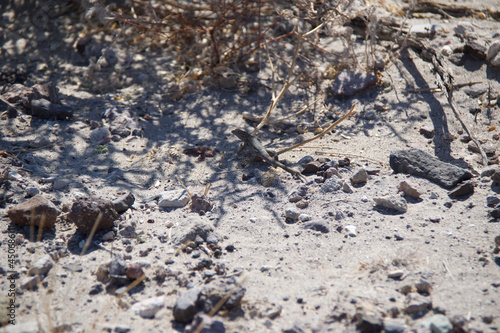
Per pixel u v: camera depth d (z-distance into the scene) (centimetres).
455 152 433
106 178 414
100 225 321
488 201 335
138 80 609
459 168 373
